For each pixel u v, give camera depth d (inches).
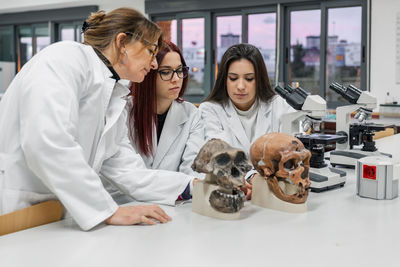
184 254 34.0
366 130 75.4
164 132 67.2
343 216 45.0
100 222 40.5
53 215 44.1
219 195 43.6
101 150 48.6
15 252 34.3
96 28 48.0
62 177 39.7
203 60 249.8
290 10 221.0
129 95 63.6
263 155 47.1
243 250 34.8
